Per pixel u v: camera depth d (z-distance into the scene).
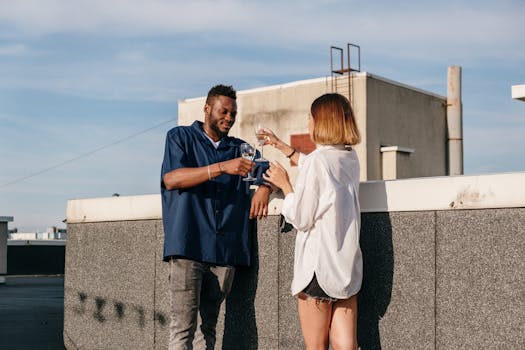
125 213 5.67
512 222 3.35
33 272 33.94
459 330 3.51
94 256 6.02
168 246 4.18
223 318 4.69
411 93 28.44
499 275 3.38
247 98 28.95
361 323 3.92
